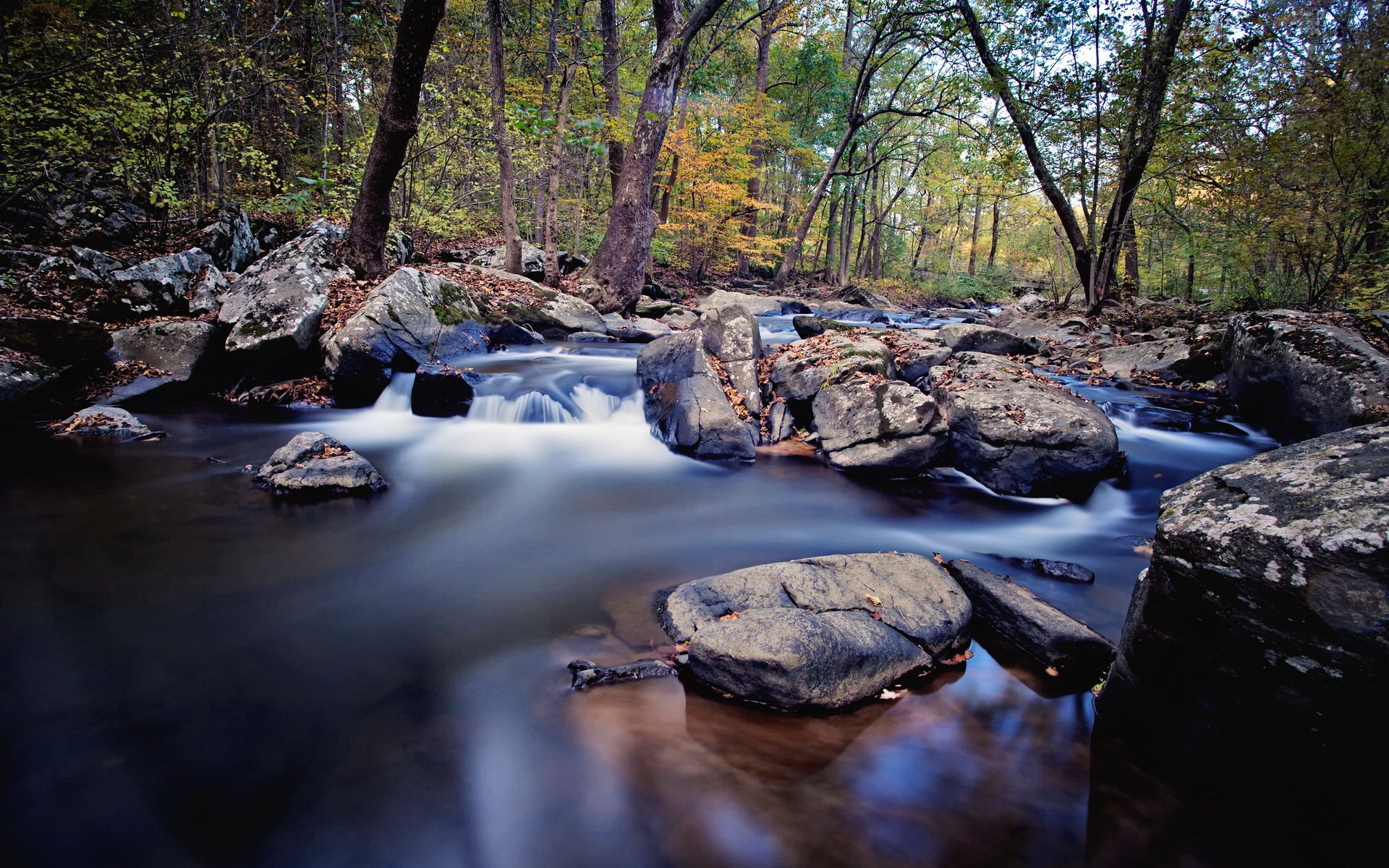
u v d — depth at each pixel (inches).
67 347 273.7
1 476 209.5
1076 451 234.1
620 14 705.0
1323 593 74.7
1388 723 70.9
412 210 543.2
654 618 148.3
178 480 217.5
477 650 134.6
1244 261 480.7
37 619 137.6
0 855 84.4
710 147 845.8
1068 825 92.5
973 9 580.4
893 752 107.7
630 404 316.5
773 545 197.5
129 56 375.9
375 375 306.5
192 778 97.9
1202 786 94.3
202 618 142.6
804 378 303.3
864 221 1382.9
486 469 253.3
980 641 144.0
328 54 523.2
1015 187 971.9
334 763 101.8
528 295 450.9
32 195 360.5
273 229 443.8
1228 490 92.5
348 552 179.3
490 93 510.9
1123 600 168.2
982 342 422.6
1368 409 234.4
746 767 102.7
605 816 93.4
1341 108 389.7
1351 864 77.4
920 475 258.5
